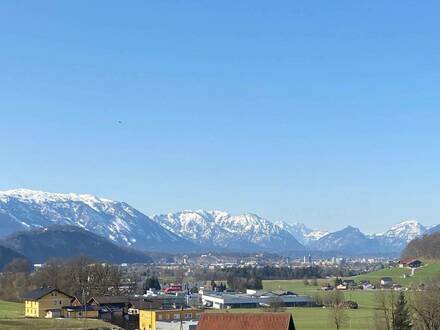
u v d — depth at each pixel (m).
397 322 140.00
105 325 171.38
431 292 149.50
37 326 159.50
